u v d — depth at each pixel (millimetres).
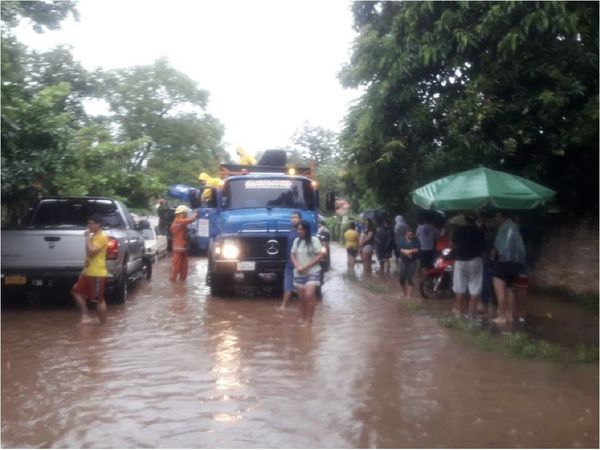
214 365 9352
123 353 10039
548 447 6406
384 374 8875
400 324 12273
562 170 15156
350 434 6738
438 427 6930
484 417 7219
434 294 15617
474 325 11758
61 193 16328
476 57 14195
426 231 17266
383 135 16734
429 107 15523
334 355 9922
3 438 6660
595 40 13359
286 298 13922
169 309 13852
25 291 14648
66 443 6523
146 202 22594
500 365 9297
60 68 23297
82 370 9109
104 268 12227
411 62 14945
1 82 13461
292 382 8516
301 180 16375
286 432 6789
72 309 13727
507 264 12188
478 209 12516
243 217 15227
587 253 14672
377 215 21469
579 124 13312
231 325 12156
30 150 13930
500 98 13828
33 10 15336
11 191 15188
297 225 12000
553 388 8227
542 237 16422
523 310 12602
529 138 13781
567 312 13438
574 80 13250
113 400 7801
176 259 18672
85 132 18609
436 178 16156
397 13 16125
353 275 19906
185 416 7254
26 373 8969
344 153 18984
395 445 6453
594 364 9320
